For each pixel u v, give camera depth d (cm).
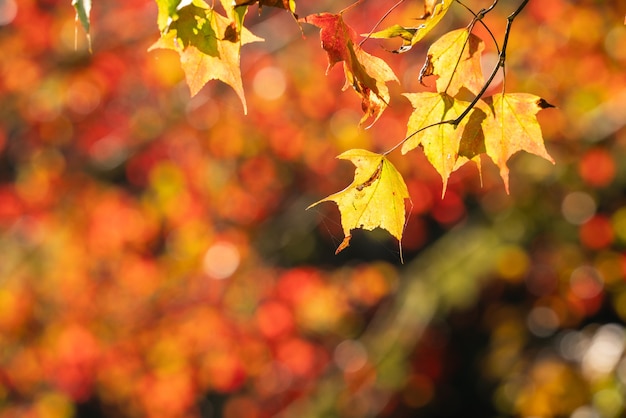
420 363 905
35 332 994
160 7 163
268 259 1028
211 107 964
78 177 1038
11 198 1044
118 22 959
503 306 905
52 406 992
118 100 1003
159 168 977
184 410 1009
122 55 955
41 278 1004
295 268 1041
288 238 1019
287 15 943
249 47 957
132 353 988
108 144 1023
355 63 171
